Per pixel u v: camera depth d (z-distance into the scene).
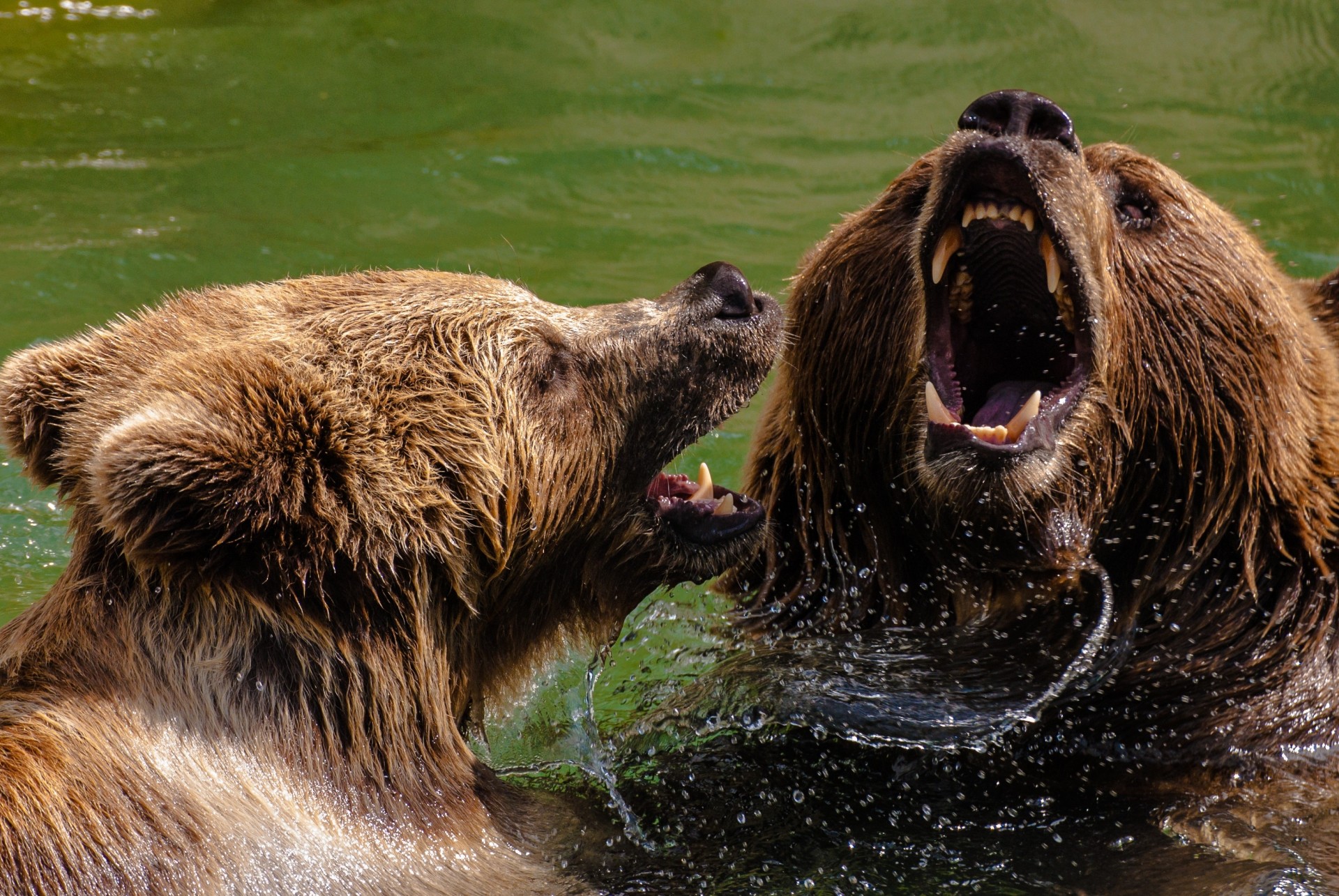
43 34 22.52
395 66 21.77
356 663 7.36
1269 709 9.13
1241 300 8.98
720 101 20.97
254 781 7.09
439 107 20.41
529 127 19.84
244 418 6.95
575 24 23.50
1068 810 8.81
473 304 8.14
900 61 22.34
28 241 15.86
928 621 9.91
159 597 7.27
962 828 8.67
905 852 8.40
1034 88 21.17
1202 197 9.39
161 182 17.62
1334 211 17.55
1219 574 9.25
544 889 7.64
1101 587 9.42
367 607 7.38
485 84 21.23
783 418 10.00
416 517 7.43
